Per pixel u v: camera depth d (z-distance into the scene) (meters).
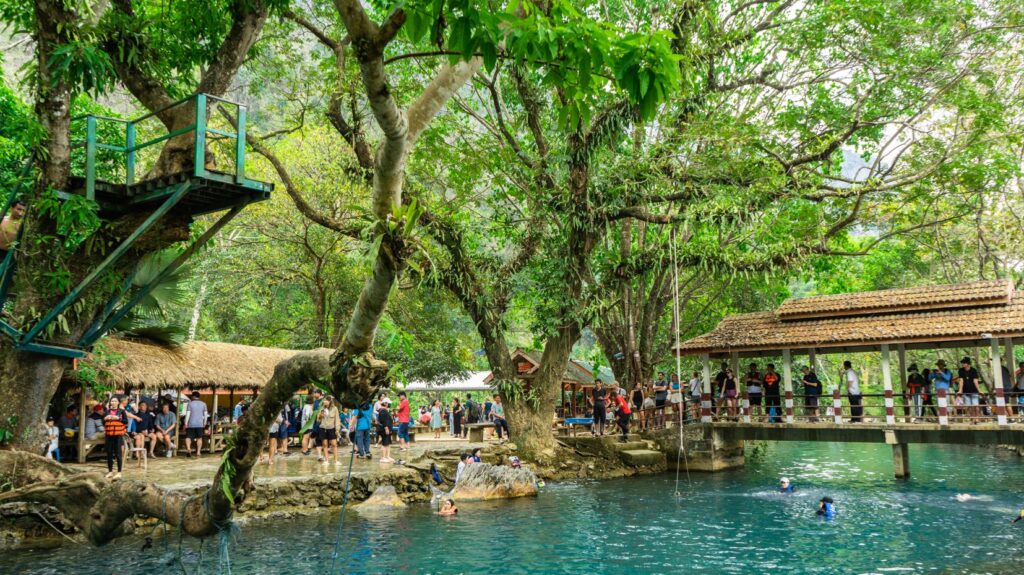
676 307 22.38
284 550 12.46
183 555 11.80
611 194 21.39
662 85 4.86
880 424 22.34
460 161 22.22
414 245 4.30
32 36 11.50
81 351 11.83
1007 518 15.88
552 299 23.05
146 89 12.48
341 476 16.86
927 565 11.79
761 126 21.69
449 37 4.60
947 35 21.22
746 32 20.94
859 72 21.50
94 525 7.93
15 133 15.30
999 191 23.84
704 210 21.27
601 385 26.42
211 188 10.41
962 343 22.38
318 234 30.36
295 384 5.56
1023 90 24.09
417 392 43.31
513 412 23.53
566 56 4.99
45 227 11.41
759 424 24.89
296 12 18.86
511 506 17.78
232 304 36.09
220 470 6.04
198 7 12.70
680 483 22.36
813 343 23.67
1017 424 20.05
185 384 20.19
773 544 13.55
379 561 11.90
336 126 20.25
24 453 10.92
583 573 11.36
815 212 26.11
